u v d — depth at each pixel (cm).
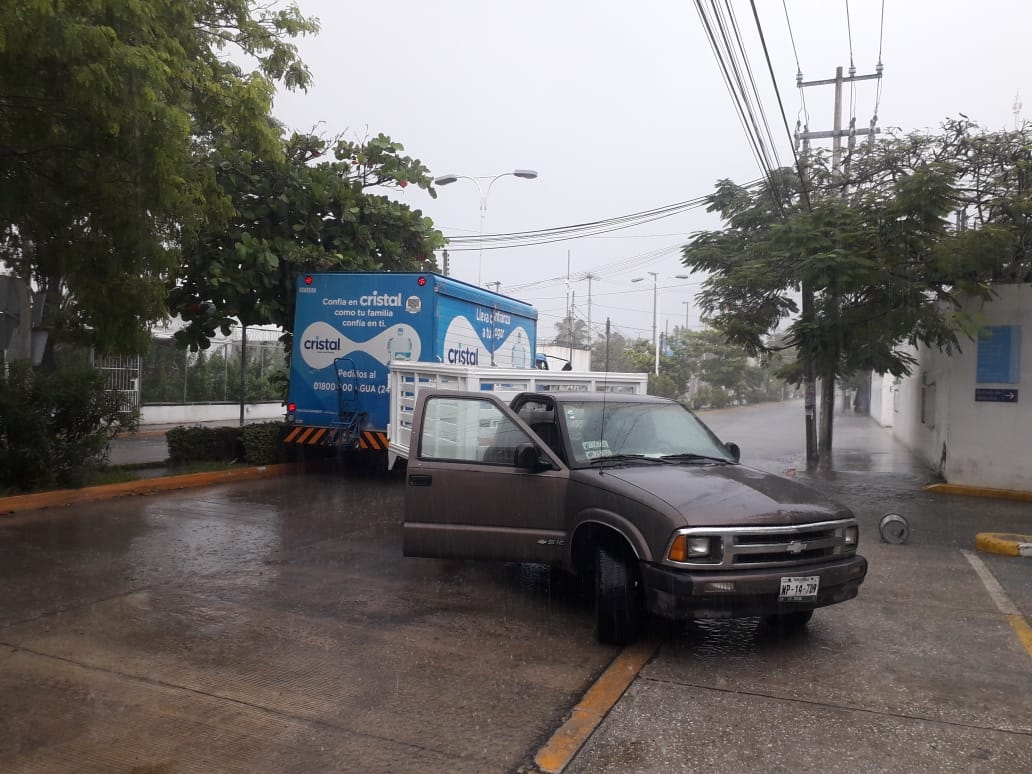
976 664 542
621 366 4584
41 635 568
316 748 410
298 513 1057
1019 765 399
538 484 633
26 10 707
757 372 6138
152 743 413
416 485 673
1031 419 1358
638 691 488
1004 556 891
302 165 1513
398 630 593
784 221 1515
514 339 1620
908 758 405
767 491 575
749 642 582
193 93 1009
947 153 1462
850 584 553
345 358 1321
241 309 1460
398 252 1603
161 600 657
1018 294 1362
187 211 952
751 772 390
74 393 1080
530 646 564
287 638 572
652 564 534
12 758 396
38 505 1031
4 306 1423
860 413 5044
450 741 419
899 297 1296
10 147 870
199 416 2616
